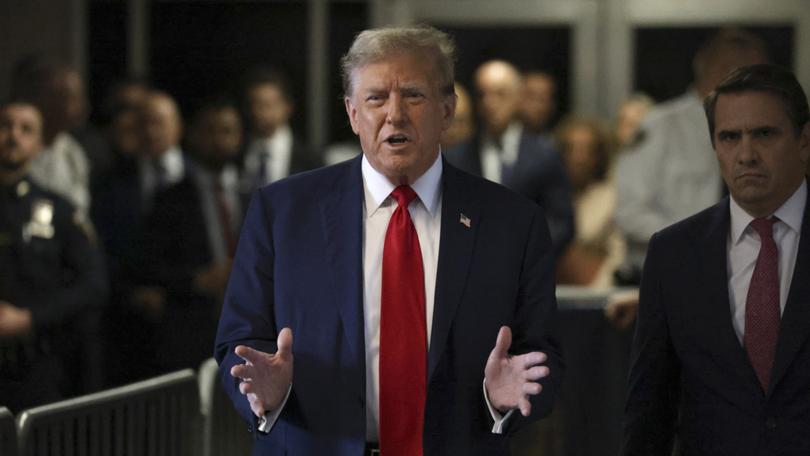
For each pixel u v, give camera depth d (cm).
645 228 1284
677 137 1285
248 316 613
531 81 1705
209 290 1359
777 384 604
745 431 609
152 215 1375
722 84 618
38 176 1362
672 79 1991
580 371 961
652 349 642
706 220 637
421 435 592
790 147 607
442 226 608
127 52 1944
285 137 1606
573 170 1560
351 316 596
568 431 959
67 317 1065
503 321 604
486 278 605
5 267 1052
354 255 604
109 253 1378
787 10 1969
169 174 1455
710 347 618
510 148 1441
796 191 619
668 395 652
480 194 621
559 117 1995
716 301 620
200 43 1969
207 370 847
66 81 1383
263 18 1981
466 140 1452
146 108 1450
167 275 1362
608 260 1514
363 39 600
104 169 1441
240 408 588
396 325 595
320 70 1994
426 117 591
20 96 1385
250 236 623
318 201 619
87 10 1928
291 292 606
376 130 591
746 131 605
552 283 618
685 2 1981
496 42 1995
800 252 611
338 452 593
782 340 604
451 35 622
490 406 582
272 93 1590
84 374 1091
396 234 605
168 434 789
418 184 612
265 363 571
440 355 592
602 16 1986
